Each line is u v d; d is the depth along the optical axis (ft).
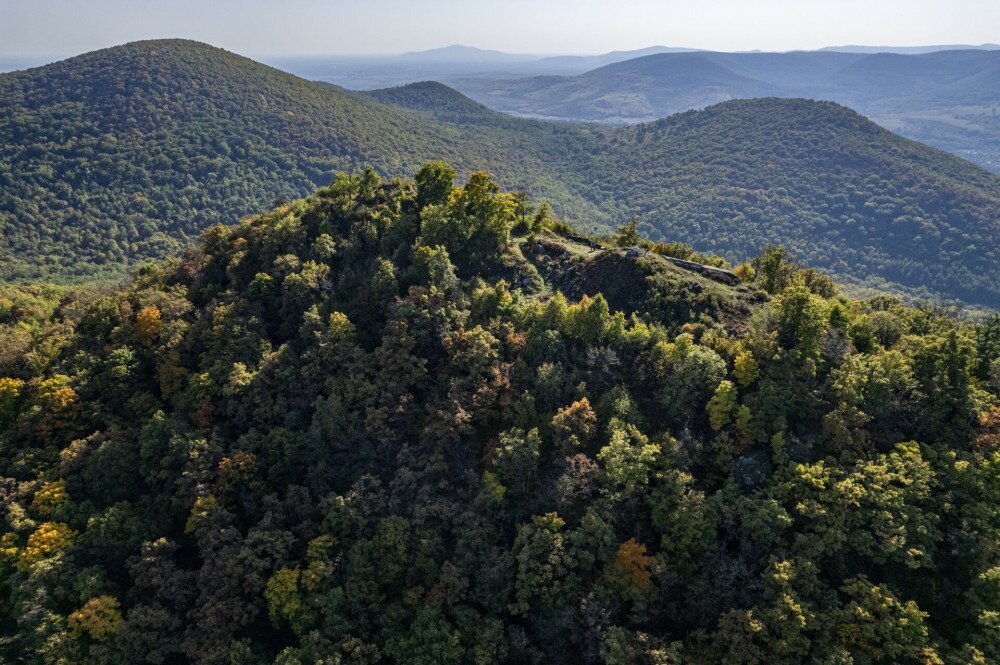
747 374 255.91
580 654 202.90
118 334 329.52
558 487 227.40
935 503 215.72
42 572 228.63
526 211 465.06
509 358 292.40
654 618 202.90
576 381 276.62
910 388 245.04
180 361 311.68
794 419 246.68
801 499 217.97
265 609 229.86
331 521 238.48
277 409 281.74
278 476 266.16
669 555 213.25
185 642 216.13
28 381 316.40
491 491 233.96
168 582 229.25
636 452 231.71
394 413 270.46
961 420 237.86
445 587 218.79
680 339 275.80
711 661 187.93
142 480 276.62
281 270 346.95
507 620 216.95
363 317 323.37
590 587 210.18
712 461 236.84
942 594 200.64
